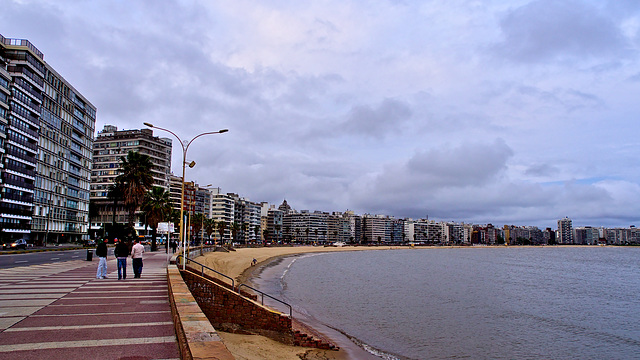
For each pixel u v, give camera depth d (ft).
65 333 31.12
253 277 183.11
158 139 484.74
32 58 272.72
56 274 77.25
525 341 88.43
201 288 61.72
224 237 646.33
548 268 314.35
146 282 64.49
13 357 24.94
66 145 322.75
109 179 449.89
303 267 273.75
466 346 81.97
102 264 69.82
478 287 181.78
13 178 256.93
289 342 63.82
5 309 40.96
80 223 344.90
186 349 22.88
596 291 177.78
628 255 618.85
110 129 485.97
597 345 87.20
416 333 90.43
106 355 25.58
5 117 249.14
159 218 221.66
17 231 260.01
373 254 545.44
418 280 205.77
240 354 51.16
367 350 72.33
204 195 608.60
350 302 128.67
